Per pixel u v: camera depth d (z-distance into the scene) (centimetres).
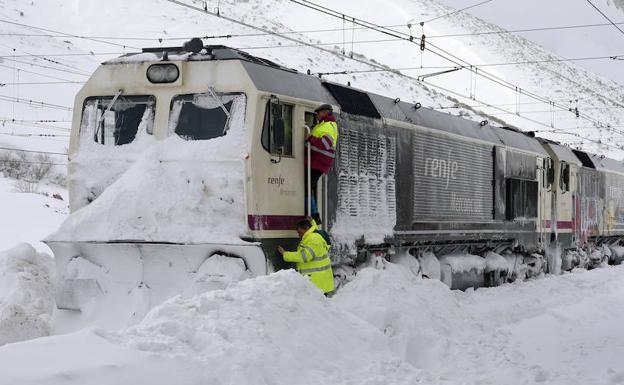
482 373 806
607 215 2483
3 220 2623
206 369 555
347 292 989
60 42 7850
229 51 1017
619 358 876
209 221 950
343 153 1162
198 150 969
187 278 948
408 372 718
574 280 1805
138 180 955
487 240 1700
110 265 959
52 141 5072
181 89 1003
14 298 1012
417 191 1393
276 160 994
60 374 480
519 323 1161
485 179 1681
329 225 1111
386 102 1352
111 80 1038
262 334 637
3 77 5819
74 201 1030
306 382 620
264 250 951
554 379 775
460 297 1445
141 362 530
